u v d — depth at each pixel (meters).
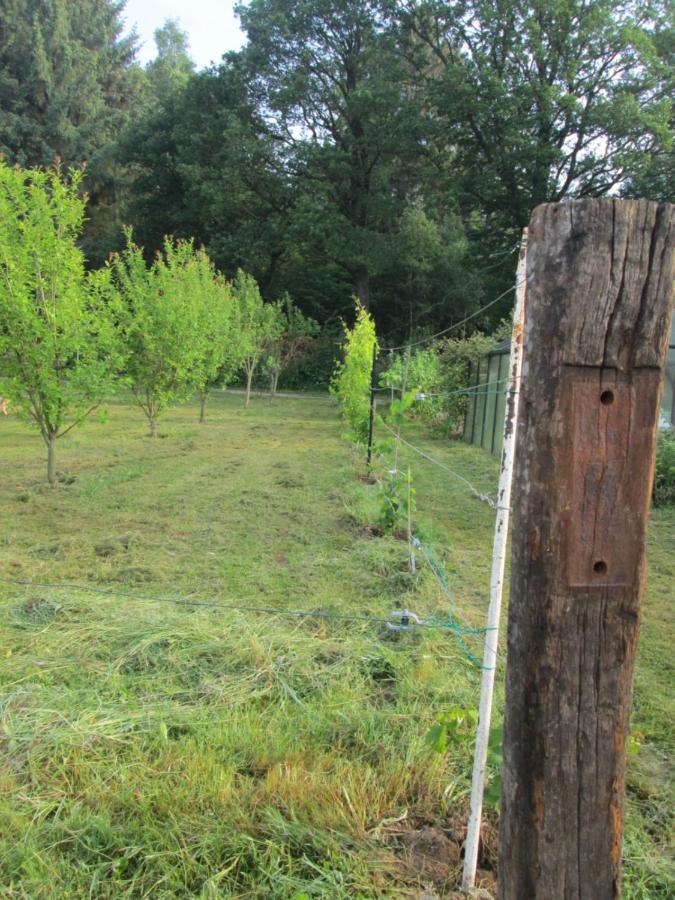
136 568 5.17
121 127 37.22
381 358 24.17
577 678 1.40
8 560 5.34
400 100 27.03
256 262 29.70
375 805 2.46
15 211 7.92
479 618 4.43
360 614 4.34
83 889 2.10
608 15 21.88
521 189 25.05
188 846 2.26
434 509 7.72
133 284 12.62
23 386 8.00
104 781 2.60
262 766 2.71
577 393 1.33
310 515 6.96
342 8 27.11
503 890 1.54
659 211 1.29
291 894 2.07
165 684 3.34
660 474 8.08
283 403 22.52
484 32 24.00
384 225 32.09
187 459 10.31
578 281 1.31
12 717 2.98
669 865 2.30
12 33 34.28
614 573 1.38
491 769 2.71
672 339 9.98
